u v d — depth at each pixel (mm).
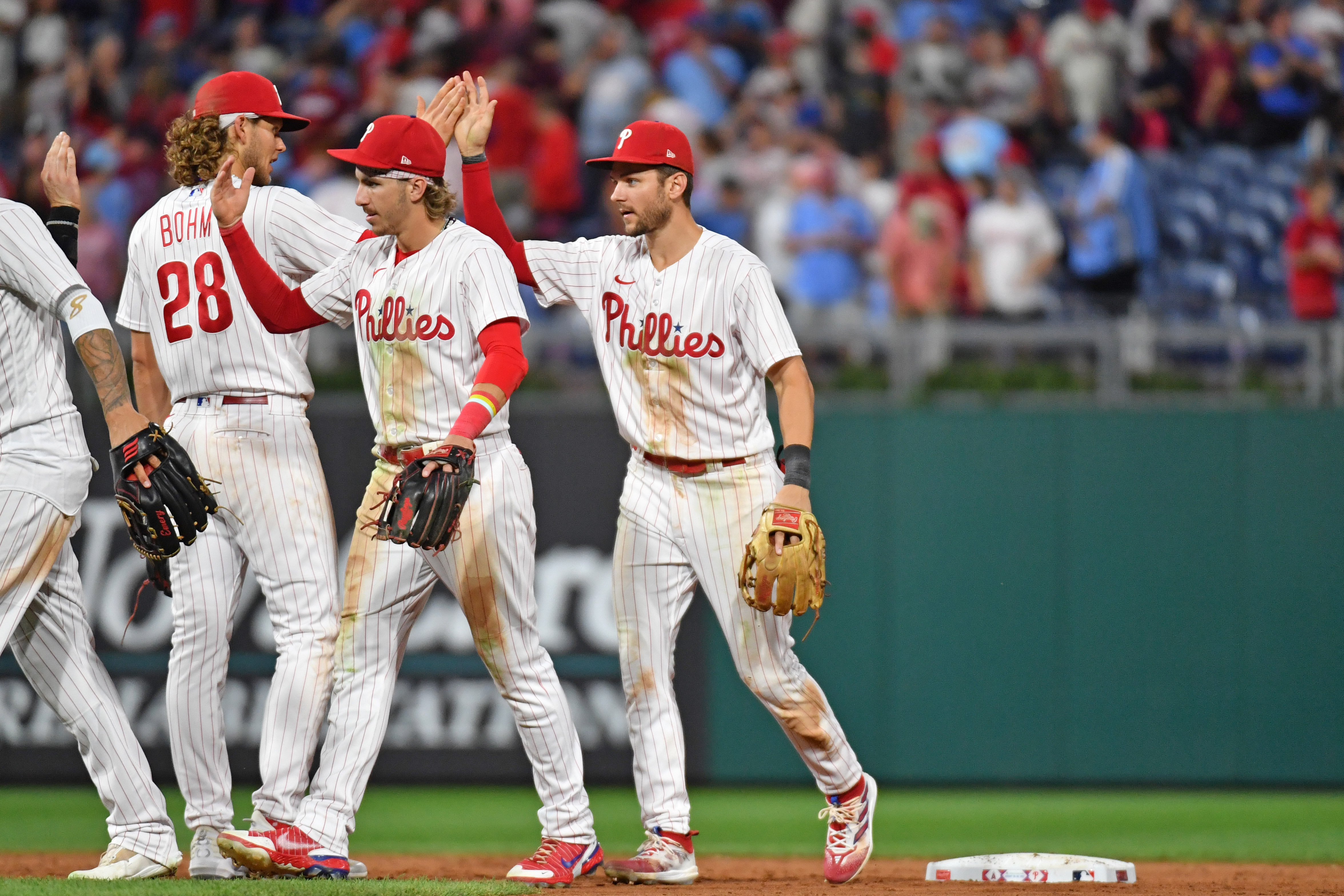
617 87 42469
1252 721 27406
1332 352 30375
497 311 13703
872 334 31016
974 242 38625
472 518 13969
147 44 44219
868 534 28016
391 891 12281
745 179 40750
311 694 14289
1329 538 27312
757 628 14594
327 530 14719
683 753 15117
